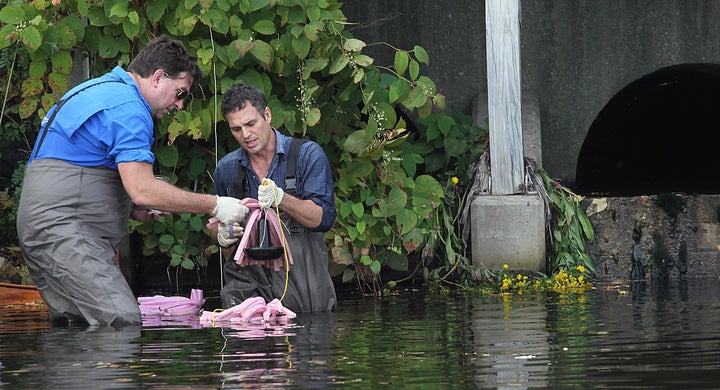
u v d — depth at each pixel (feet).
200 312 51.85
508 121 70.64
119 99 47.21
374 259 67.31
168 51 48.80
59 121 47.62
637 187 101.91
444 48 86.99
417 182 67.77
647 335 38.17
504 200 70.03
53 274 47.03
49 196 46.98
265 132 51.62
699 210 71.67
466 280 68.59
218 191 53.72
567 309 49.52
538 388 27.66
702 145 123.85
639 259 71.51
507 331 40.52
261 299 48.52
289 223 52.29
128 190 46.55
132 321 46.16
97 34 65.92
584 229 71.26
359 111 69.26
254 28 64.39
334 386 28.30
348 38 66.69
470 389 27.66
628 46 88.02
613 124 126.00
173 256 67.72
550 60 87.45
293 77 67.00
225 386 28.53
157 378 30.01
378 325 44.06
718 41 88.94
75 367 32.63
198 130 64.03
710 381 28.07
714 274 71.56
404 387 27.99
